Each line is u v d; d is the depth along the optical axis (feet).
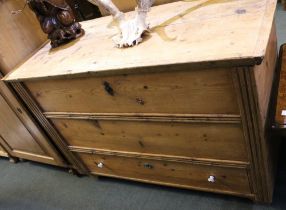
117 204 4.88
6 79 4.34
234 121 3.07
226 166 3.63
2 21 4.46
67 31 4.34
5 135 6.07
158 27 3.67
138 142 4.09
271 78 3.72
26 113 4.85
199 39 3.04
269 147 3.48
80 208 5.08
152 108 3.49
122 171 4.87
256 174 3.50
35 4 4.06
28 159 6.47
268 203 3.94
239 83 2.71
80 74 3.48
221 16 3.32
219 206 4.19
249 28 2.88
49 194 5.63
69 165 5.57
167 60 2.91
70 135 4.79
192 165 3.93
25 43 4.78
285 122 3.01
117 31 4.10
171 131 3.63
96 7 5.80
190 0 4.09
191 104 3.18
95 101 3.87
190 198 4.47
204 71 2.82
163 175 4.43
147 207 4.61
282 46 4.22
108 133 4.25
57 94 4.13
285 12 7.75
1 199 5.93
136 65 3.05
